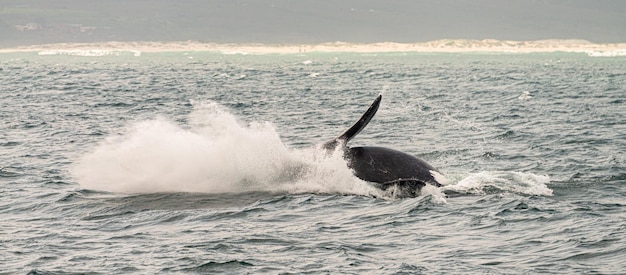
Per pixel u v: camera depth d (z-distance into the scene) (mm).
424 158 98000
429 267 51875
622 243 56219
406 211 66062
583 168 88875
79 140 119625
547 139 117438
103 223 63562
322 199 70125
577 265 51719
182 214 65938
